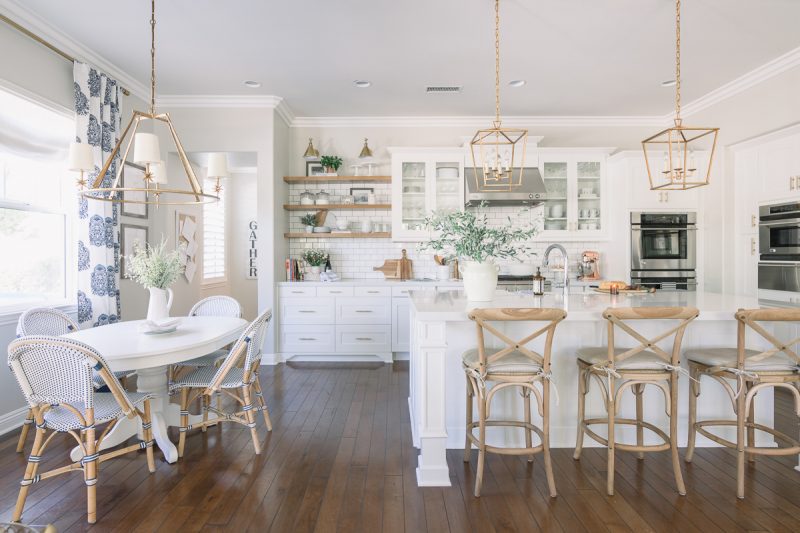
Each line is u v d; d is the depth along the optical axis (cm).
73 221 367
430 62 388
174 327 274
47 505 210
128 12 306
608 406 226
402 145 545
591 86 443
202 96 468
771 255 408
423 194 514
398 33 338
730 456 261
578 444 256
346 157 546
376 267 538
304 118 538
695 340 272
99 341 247
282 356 498
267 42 352
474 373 228
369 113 524
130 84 423
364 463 254
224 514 204
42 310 274
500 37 344
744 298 304
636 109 512
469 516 203
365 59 382
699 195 489
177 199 522
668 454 265
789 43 357
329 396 374
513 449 218
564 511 206
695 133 499
